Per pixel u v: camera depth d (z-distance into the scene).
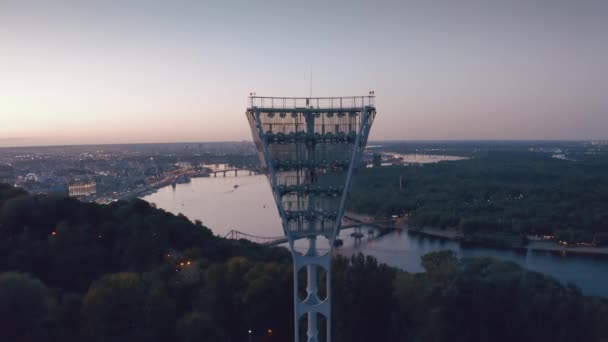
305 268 106.00
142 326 86.44
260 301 97.00
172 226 147.62
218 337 86.44
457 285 92.56
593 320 89.81
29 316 81.56
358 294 92.56
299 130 65.31
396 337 92.75
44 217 127.62
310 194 67.38
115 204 157.00
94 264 117.75
